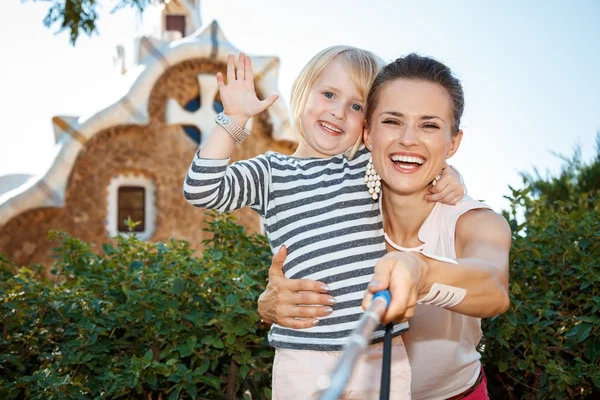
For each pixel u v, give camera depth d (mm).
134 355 3189
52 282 4035
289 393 2455
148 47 15016
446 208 2402
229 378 3432
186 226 14797
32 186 13852
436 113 2287
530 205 4410
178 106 14805
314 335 2451
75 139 14188
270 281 2477
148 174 14695
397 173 2314
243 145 14898
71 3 6934
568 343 3402
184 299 3535
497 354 3541
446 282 1710
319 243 2482
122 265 4137
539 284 3824
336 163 2680
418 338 2516
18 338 3486
